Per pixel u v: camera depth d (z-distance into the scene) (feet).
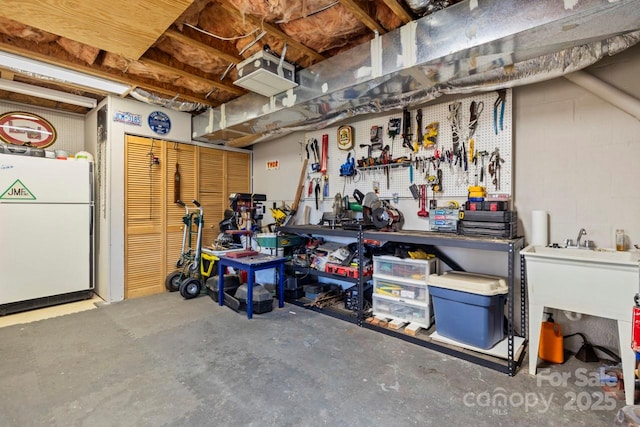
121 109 12.71
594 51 6.70
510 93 8.93
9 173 11.18
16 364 7.67
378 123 11.82
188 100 13.03
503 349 7.97
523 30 5.90
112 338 9.17
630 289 6.17
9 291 11.14
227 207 16.33
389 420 5.76
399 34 7.58
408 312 9.84
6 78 10.82
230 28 8.38
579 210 8.22
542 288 7.14
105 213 12.67
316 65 9.46
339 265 11.21
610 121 7.80
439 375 7.26
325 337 9.28
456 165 9.92
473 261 9.83
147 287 13.57
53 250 12.06
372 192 11.59
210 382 6.95
